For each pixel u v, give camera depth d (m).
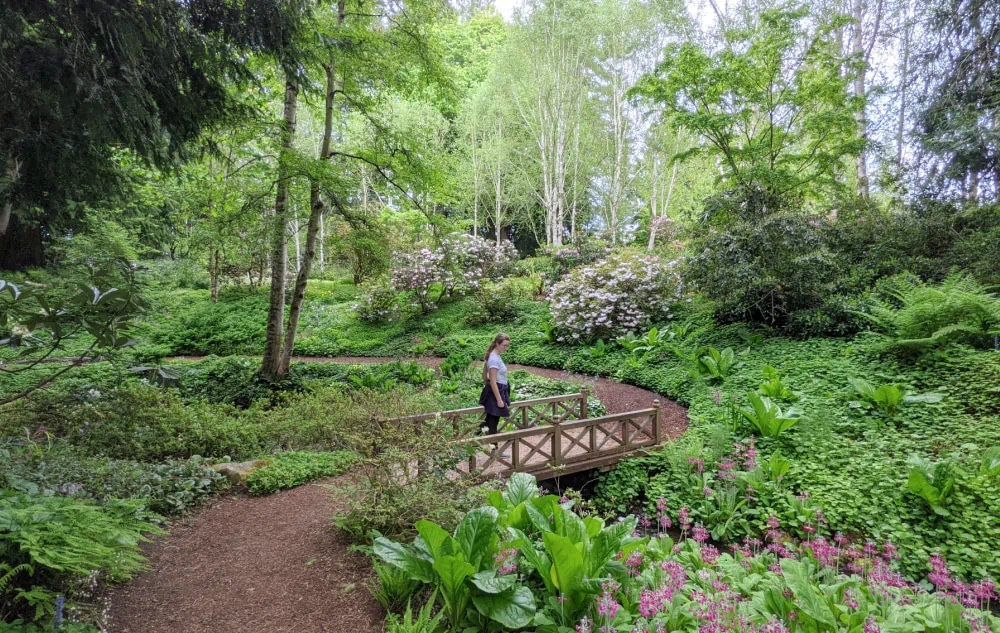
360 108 10.84
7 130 4.98
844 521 5.39
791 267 9.93
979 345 7.95
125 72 4.84
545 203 24.77
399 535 3.96
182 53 5.68
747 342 10.50
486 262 19.94
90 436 5.70
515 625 2.86
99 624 3.05
